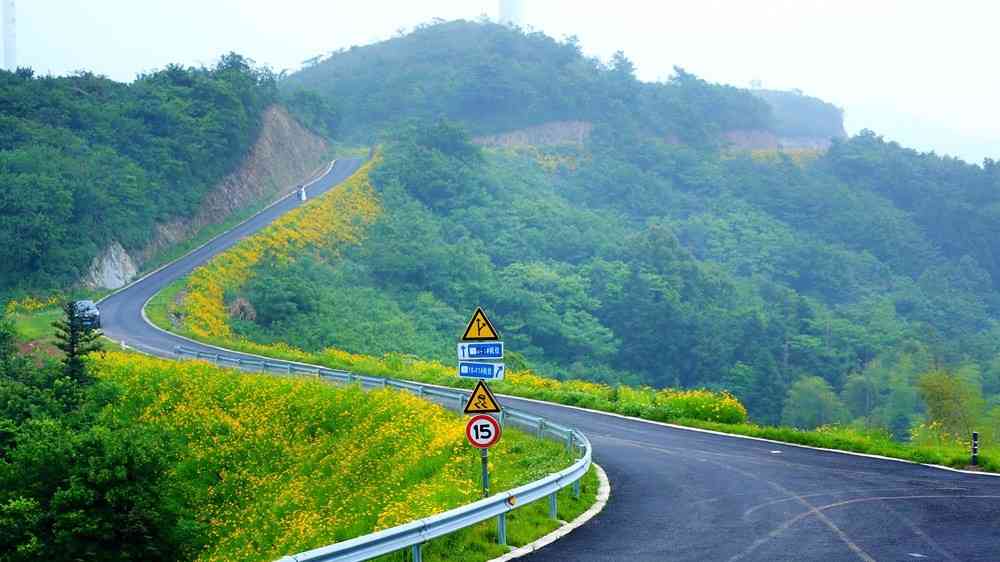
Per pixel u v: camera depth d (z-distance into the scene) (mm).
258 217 86812
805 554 11984
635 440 24156
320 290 68875
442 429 22438
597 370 86688
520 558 12016
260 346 48469
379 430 24484
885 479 18172
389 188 103938
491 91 163750
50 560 18359
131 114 82875
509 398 33781
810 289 131500
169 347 44281
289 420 27812
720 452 22109
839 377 92938
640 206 144750
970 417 44062
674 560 11750
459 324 76562
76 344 30609
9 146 69812
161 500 19734
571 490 16391
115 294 61000
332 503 20312
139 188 72938
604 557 11953
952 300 129875
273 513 21641
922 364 83625
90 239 64812
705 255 134375
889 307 115000
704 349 91938
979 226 156500
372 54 196125
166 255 72688
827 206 153750
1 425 25234
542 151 155625
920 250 148375
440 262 86188
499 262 100562
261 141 99750
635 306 94562
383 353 62750
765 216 148250
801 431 25156
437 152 114188
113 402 30391
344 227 88375
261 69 117312
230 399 30078
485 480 14523
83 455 19609
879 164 169750
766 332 96562
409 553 12461
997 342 106625
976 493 16516
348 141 142625
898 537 12930
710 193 156000
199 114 88875
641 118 174875
